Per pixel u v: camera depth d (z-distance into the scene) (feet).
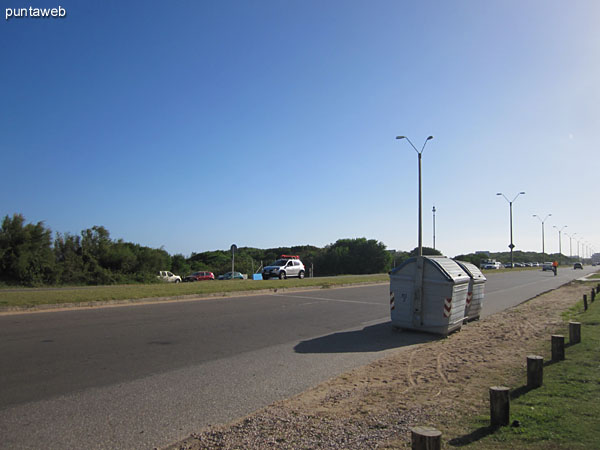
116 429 17.22
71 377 24.08
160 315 48.67
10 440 15.99
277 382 24.45
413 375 25.80
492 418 16.40
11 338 33.96
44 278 125.18
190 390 22.54
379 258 270.05
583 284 114.93
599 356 27.22
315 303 65.46
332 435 16.48
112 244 155.84
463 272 45.57
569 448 14.06
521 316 53.01
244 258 302.25
